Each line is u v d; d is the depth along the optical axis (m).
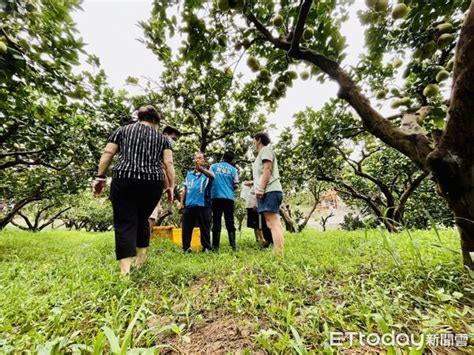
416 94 2.77
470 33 1.33
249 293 1.50
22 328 1.17
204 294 1.63
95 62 3.24
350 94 2.10
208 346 1.07
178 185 9.12
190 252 3.50
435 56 2.57
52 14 2.58
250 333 1.14
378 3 2.05
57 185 7.81
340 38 2.57
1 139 4.83
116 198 2.15
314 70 2.86
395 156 8.07
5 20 2.52
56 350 0.89
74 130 5.59
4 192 9.42
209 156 7.66
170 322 1.29
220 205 4.00
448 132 1.47
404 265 1.81
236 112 6.55
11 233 8.78
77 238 8.09
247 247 3.98
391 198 7.89
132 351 0.81
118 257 2.07
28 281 1.89
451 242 2.56
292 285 1.67
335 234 5.18
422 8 2.07
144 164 2.23
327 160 6.43
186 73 4.55
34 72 3.01
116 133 2.32
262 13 2.46
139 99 6.04
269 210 2.82
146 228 2.48
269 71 2.99
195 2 2.00
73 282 1.75
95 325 1.23
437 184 1.59
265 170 2.85
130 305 1.42
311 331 1.09
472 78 1.32
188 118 5.18
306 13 2.01
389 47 2.54
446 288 1.44
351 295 1.44
